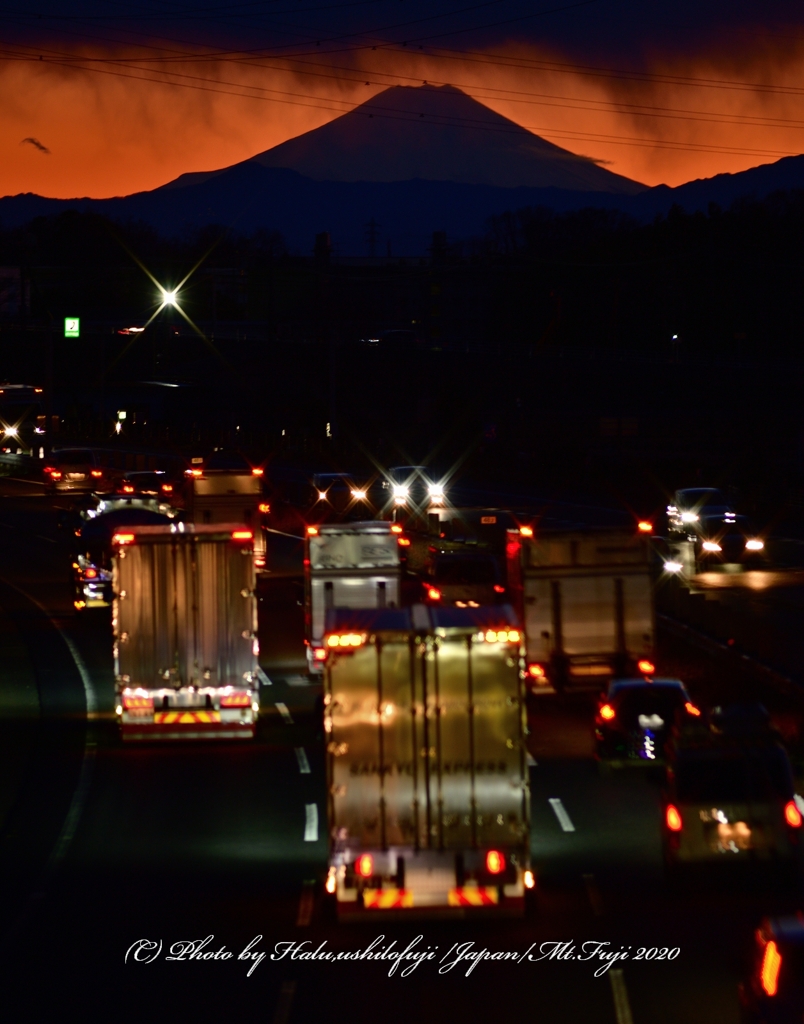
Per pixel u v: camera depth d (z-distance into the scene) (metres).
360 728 61.41
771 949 39.28
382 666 61.56
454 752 61.31
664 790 68.12
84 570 179.50
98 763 103.50
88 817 87.56
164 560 103.75
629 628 117.00
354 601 134.50
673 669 133.38
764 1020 38.97
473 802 61.28
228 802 90.12
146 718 104.38
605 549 117.12
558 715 117.69
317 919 63.56
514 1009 51.12
